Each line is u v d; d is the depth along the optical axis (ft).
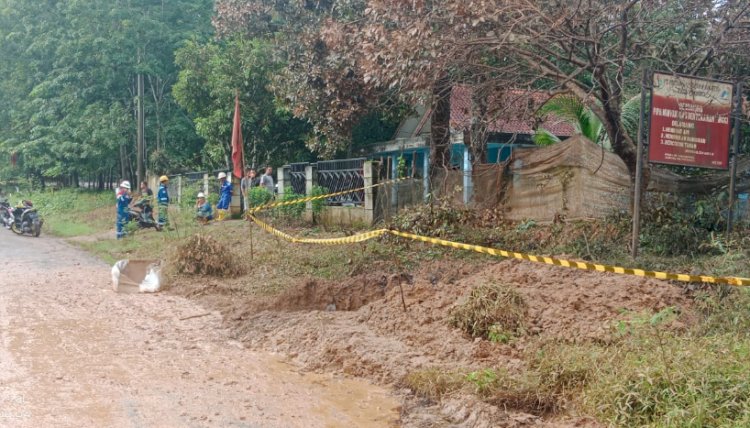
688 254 30.86
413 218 40.14
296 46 48.14
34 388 18.66
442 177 44.39
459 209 40.60
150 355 22.56
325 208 55.47
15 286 35.63
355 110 44.68
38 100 104.12
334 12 47.29
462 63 35.32
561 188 37.09
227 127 72.79
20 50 111.45
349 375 20.53
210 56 76.23
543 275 27.17
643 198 34.60
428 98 41.24
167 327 26.63
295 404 17.85
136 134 100.73
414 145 64.13
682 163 29.53
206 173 77.82
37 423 16.01
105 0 100.07
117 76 101.40
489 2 30.83
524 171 39.01
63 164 105.29
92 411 16.94
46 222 81.41
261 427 16.10
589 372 16.97
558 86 39.04
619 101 36.24
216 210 69.10
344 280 31.71
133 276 34.81
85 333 25.41
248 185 62.13
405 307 25.86
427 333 22.97
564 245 33.45
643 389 15.01
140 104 94.12
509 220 39.81
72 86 102.01
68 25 102.99
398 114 54.85
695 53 35.96
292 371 21.01
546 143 51.96
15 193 115.34
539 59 36.58
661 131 29.12
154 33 99.35
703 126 29.68
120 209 59.21
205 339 24.90
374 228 47.09
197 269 36.42
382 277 30.89
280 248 43.42
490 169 40.75
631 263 28.58
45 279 38.09
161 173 95.61
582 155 36.11
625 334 19.51
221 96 71.77
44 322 27.12
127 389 18.79
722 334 19.27
